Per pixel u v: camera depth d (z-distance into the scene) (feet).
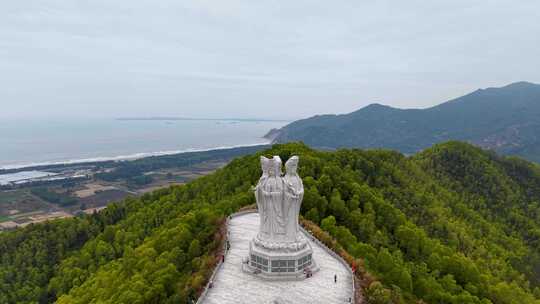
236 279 243.40
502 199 640.99
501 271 408.67
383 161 587.27
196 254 299.99
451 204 560.61
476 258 429.38
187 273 273.75
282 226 252.01
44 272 490.49
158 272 272.92
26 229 581.94
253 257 252.42
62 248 536.83
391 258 283.38
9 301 447.42
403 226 374.63
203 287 236.02
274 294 225.56
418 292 281.74
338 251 283.38
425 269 316.81
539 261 495.82
